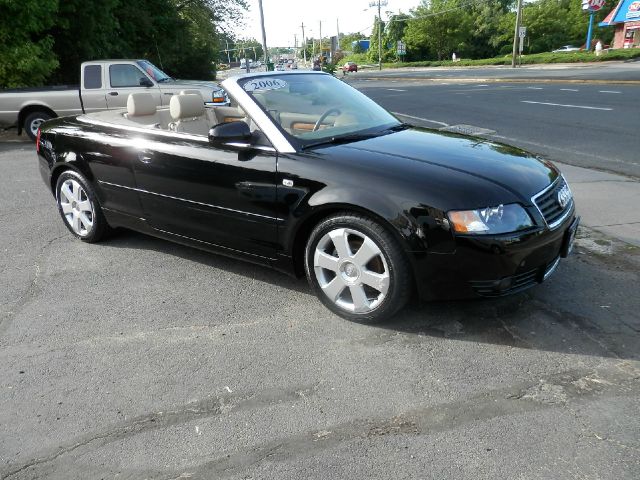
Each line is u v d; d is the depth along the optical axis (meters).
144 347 3.25
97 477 2.26
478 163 3.32
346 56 111.44
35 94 11.47
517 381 2.77
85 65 11.38
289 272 3.67
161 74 12.06
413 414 2.56
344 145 3.58
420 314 3.48
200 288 4.03
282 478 2.21
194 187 3.90
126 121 4.60
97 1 15.77
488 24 78.56
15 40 13.14
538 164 3.57
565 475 2.16
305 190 3.33
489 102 17.00
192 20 27.81
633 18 50.47
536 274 3.20
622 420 2.46
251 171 3.56
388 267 3.14
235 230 3.79
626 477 2.14
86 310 3.73
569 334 3.19
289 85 4.17
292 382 2.85
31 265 4.55
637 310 3.43
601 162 7.91
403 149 3.51
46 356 3.18
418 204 2.98
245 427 2.52
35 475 2.29
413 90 24.73
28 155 10.14
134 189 4.35
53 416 2.65
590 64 39.94
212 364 3.04
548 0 76.50
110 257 4.68
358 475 2.21
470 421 2.49
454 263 2.97
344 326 3.40
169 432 2.51
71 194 4.98
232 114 4.92
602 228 4.92
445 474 2.19
